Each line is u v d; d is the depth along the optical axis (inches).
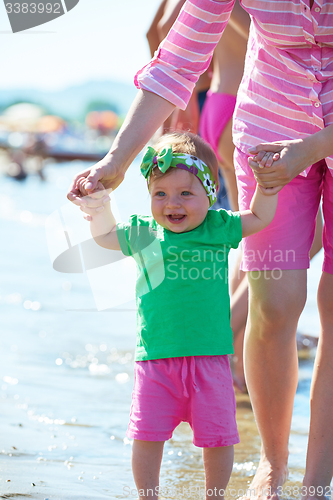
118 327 221.9
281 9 92.6
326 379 97.0
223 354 90.8
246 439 123.3
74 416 133.0
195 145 97.7
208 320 90.7
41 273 301.4
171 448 119.4
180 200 93.2
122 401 144.7
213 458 88.9
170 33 103.9
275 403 101.7
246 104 103.0
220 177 181.5
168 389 89.1
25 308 236.5
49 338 200.1
